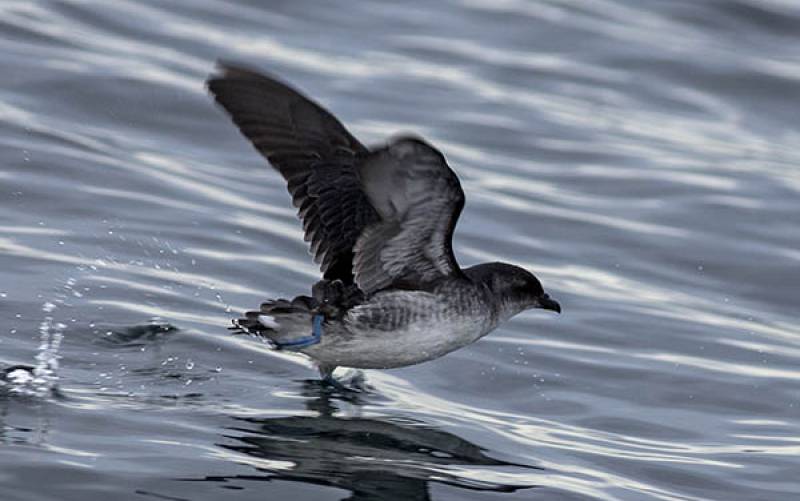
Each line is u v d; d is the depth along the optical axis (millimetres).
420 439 12086
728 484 11836
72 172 17375
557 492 11203
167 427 11594
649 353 14883
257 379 13062
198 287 15078
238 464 10969
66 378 12445
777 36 24984
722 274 17328
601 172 19891
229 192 17844
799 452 12656
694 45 24312
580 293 16328
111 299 14344
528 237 17734
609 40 24172
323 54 22359
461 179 19109
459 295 11750
